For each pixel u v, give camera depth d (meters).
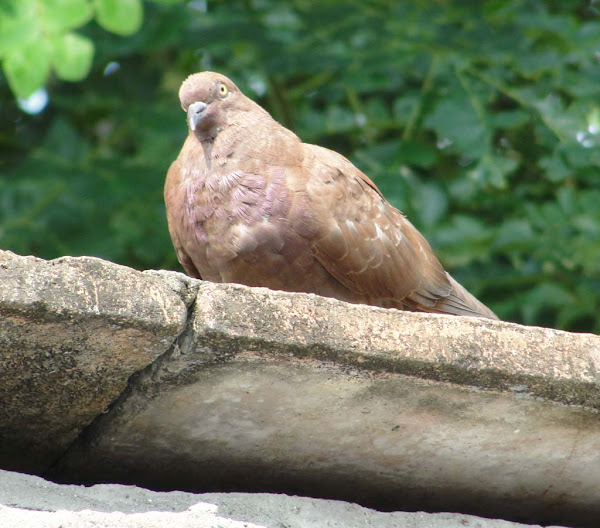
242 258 7.65
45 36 9.38
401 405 4.51
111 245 13.05
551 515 5.62
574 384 4.34
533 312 14.12
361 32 13.13
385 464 5.07
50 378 4.27
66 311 3.76
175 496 4.50
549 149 13.38
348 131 14.30
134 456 4.99
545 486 5.29
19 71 9.38
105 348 4.05
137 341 4.00
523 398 4.41
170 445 4.86
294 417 4.61
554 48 13.55
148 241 13.26
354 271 8.02
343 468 5.12
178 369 4.19
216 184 7.74
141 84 14.30
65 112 15.19
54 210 12.97
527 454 4.96
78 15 9.42
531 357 4.31
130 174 12.84
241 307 4.02
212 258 7.81
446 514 4.98
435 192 13.26
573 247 13.60
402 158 13.03
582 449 4.89
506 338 4.31
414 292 8.62
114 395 4.46
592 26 13.35
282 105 14.59
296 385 4.34
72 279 3.80
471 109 12.88
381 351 4.14
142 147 13.35
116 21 9.55
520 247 13.61
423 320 4.24
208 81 8.24
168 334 3.95
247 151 7.86
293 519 4.57
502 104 14.91
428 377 4.26
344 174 8.26
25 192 12.94
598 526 5.76
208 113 8.04
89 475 5.19
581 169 13.52
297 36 13.28
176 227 8.06
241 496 4.61
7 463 5.12
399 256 8.42
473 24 13.02
